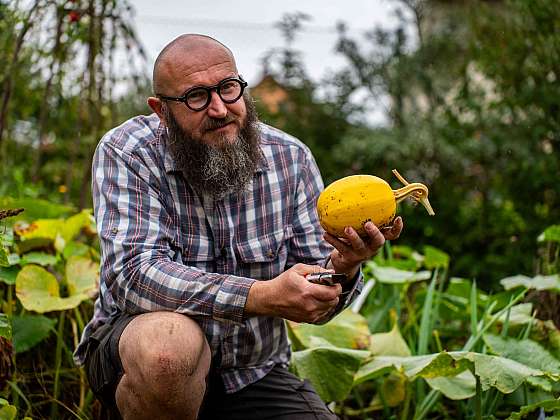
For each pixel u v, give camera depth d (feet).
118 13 4.80
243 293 2.63
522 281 4.31
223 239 2.97
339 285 2.55
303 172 3.18
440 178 7.75
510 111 7.39
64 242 4.11
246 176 2.87
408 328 4.63
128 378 2.64
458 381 3.58
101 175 2.93
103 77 4.83
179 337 2.60
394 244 7.64
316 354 3.48
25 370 3.83
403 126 8.24
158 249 2.81
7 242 3.63
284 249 3.10
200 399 2.71
